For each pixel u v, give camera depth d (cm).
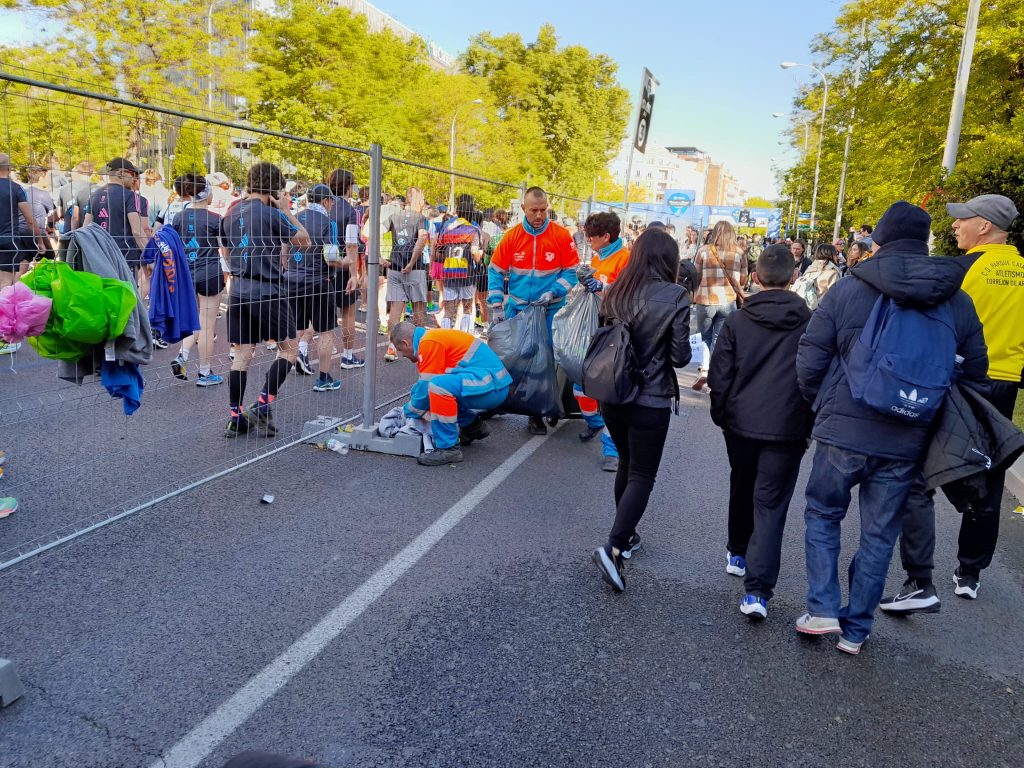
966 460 287
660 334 352
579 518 454
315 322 681
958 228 386
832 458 312
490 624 329
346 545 397
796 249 1720
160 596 334
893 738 268
